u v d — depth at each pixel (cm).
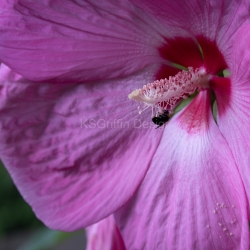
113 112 47
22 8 43
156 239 46
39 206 45
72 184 46
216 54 45
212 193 45
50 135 46
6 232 119
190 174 46
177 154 46
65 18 44
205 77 47
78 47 45
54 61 45
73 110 46
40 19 44
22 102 45
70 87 46
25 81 45
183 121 47
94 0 44
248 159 43
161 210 46
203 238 45
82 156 46
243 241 41
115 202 46
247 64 42
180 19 45
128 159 47
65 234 54
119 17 45
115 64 46
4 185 106
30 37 44
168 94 46
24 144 45
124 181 46
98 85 47
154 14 44
